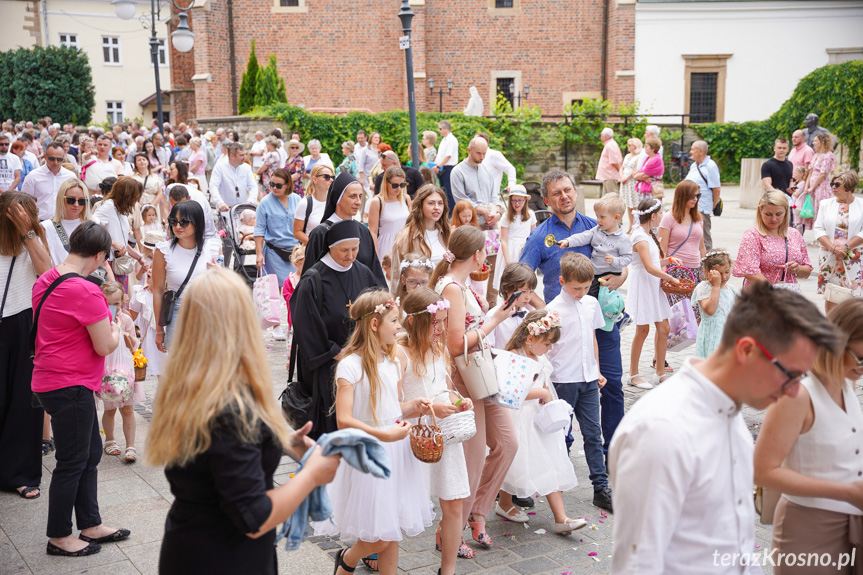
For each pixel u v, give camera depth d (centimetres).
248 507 217
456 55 3016
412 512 376
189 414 217
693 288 689
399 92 2984
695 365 231
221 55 2883
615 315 536
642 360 832
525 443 458
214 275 231
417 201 623
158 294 584
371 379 373
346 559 377
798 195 1398
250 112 2634
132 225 867
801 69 2856
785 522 298
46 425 591
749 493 236
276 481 527
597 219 585
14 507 489
